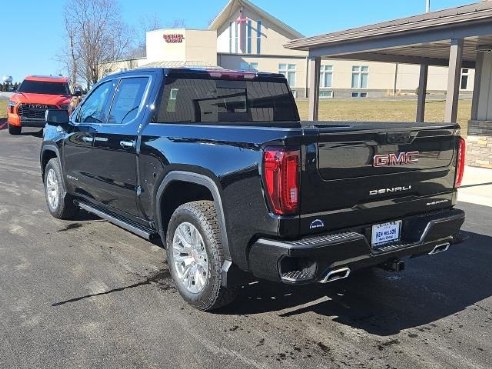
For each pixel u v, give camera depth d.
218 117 5.34
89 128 5.74
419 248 4.10
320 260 3.49
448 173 4.39
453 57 10.54
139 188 4.88
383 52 14.99
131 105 5.18
